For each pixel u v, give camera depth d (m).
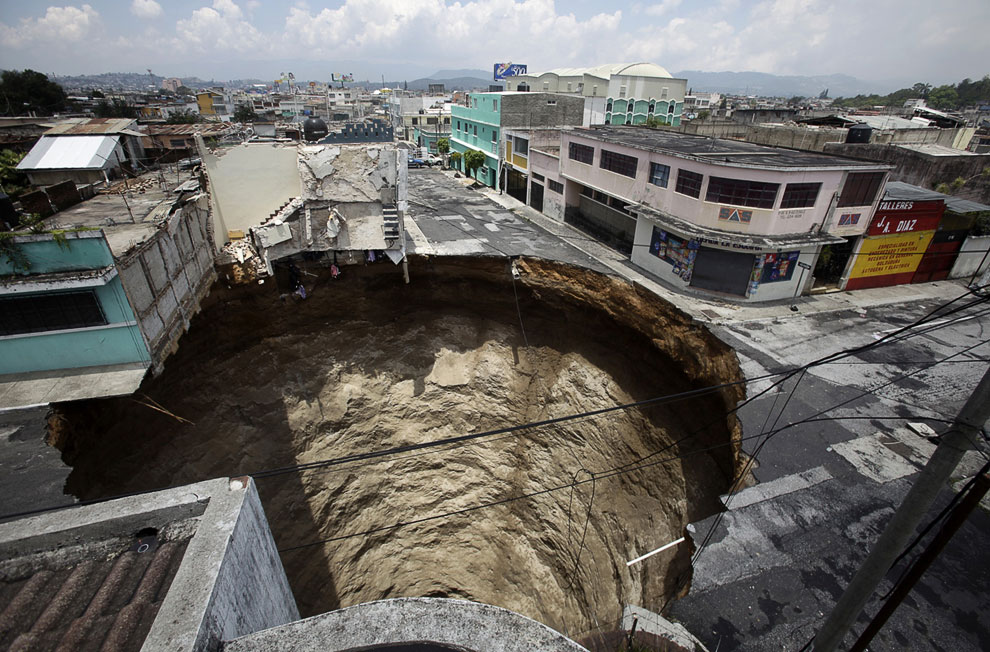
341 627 4.02
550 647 3.87
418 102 73.50
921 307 19.62
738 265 19.42
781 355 15.44
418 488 19.75
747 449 11.46
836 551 8.94
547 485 18.97
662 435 15.72
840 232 19.73
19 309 9.88
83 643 3.76
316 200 16.83
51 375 10.75
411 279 19.80
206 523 4.50
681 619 7.75
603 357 18.67
